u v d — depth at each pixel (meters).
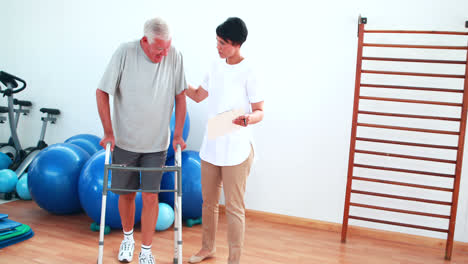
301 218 3.07
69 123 3.91
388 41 2.77
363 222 2.92
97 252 2.35
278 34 3.04
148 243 2.06
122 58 1.89
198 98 2.24
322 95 2.96
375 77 2.82
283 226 3.04
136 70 1.91
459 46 2.50
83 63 3.78
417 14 2.70
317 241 2.75
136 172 2.11
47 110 3.81
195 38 3.32
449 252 2.52
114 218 2.55
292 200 3.10
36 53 3.99
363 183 2.89
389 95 2.80
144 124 1.97
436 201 2.57
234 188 1.97
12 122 3.63
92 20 3.69
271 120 3.12
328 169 2.99
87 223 2.85
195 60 3.34
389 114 2.63
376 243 2.76
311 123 3.01
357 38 2.83
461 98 2.66
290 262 2.36
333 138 2.96
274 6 3.03
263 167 3.17
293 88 3.04
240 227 1.99
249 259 2.38
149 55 1.90
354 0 2.82
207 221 2.25
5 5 4.08
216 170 2.07
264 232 2.88
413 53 2.73
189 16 3.32
